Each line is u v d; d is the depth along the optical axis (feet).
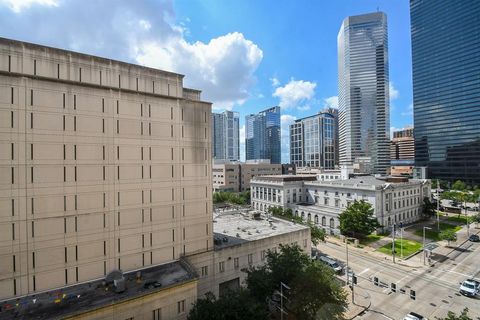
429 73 602.03
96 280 99.09
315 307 97.76
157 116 117.39
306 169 649.20
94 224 99.66
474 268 166.40
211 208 132.98
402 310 119.03
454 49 554.87
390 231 249.34
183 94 133.39
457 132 550.36
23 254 86.28
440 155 581.12
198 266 124.88
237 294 96.37
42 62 93.40
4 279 83.30
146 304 92.48
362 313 116.67
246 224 187.62
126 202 107.55
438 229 251.19
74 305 83.51
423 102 614.34
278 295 106.32
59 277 92.07
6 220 84.17
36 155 89.56
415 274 157.99
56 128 93.45
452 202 375.25
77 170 96.89
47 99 92.12
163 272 109.70
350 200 267.18
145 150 113.50
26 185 87.56
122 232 106.01
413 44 635.25
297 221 209.87
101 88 102.94
